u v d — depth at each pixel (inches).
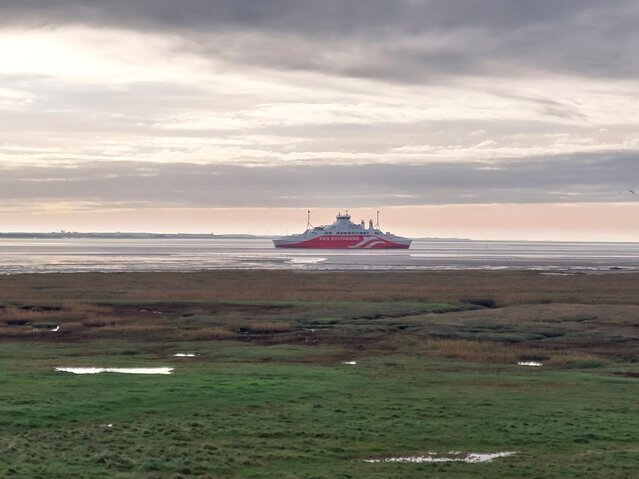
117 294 3752.5
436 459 963.3
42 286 4288.9
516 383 1531.7
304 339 2367.1
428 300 3543.3
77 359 1895.9
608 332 2468.0
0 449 951.6
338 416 1169.4
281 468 909.8
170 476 864.9
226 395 1314.0
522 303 3486.7
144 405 1231.5
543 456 978.7
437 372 1697.8
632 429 1113.4
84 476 850.1
